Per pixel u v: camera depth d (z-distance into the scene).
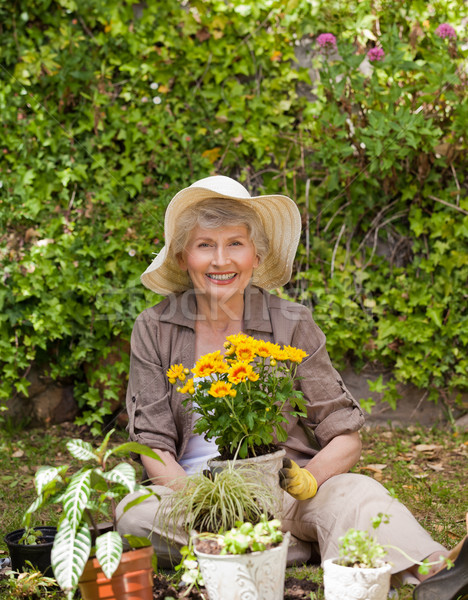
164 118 4.42
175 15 4.39
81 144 4.43
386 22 4.36
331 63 4.44
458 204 4.34
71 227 4.43
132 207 4.46
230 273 2.40
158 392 2.41
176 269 2.61
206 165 4.45
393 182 4.36
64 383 4.57
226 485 1.91
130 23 4.43
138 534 2.12
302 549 2.30
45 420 4.52
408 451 3.96
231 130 4.45
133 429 2.38
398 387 4.51
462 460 3.76
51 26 4.40
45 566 2.14
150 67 4.41
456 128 4.19
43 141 4.40
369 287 4.45
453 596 1.76
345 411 2.38
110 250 4.37
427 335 4.36
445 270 4.40
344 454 2.32
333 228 4.48
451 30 4.11
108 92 4.43
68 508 1.68
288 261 2.65
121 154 4.47
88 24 4.41
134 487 1.64
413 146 4.12
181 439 2.43
